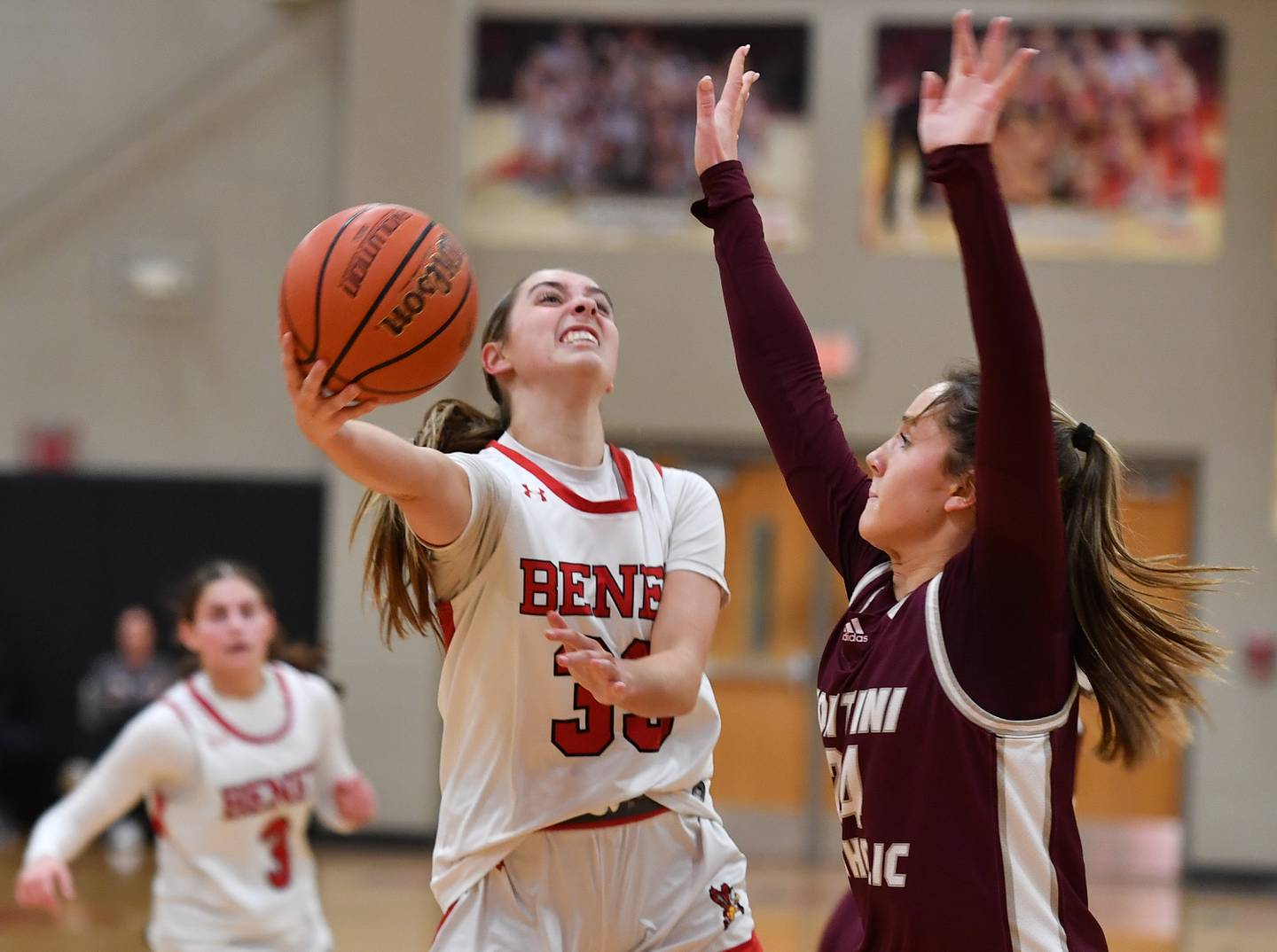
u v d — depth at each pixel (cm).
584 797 349
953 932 292
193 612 521
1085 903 296
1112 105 1308
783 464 363
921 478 316
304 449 1383
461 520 328
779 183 1330
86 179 1413
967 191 272
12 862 1218
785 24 1333
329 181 1396
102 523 1379
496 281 1345
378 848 1306
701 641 362
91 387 1402
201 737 511
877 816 303
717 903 364
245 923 508
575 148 1348
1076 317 1306
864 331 1317
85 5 1421
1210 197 1302
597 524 356
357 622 1335
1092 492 314
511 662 345
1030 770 291
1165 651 310
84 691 1314
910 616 307
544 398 364
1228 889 1246
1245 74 1299
